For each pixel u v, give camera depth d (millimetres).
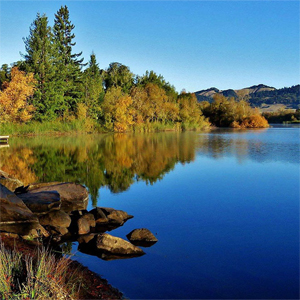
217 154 25234
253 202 11547
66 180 15211
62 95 52969
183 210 10586
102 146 31125
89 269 6285
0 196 7773
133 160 21922
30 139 38406
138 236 7988
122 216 9578
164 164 20250
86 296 5109
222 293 5578
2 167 18391
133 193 12859
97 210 9445
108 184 14445
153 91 72500
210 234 8438
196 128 71750
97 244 7172
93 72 67938
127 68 80562
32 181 14820
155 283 5859
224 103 89688
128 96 61188
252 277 6160
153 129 62844
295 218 9734
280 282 5977
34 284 4430
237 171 17719
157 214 10156
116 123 56406
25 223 7730
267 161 21406
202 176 16312
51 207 8711
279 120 116062
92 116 57031
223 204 11312
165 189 13539
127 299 5285
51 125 48125
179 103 79625
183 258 6949
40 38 49469
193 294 5543
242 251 7344
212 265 6645
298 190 13289
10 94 43594
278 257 7035
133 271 6316
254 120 82938
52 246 7406
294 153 25812
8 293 4211
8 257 5008
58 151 26562
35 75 47781
